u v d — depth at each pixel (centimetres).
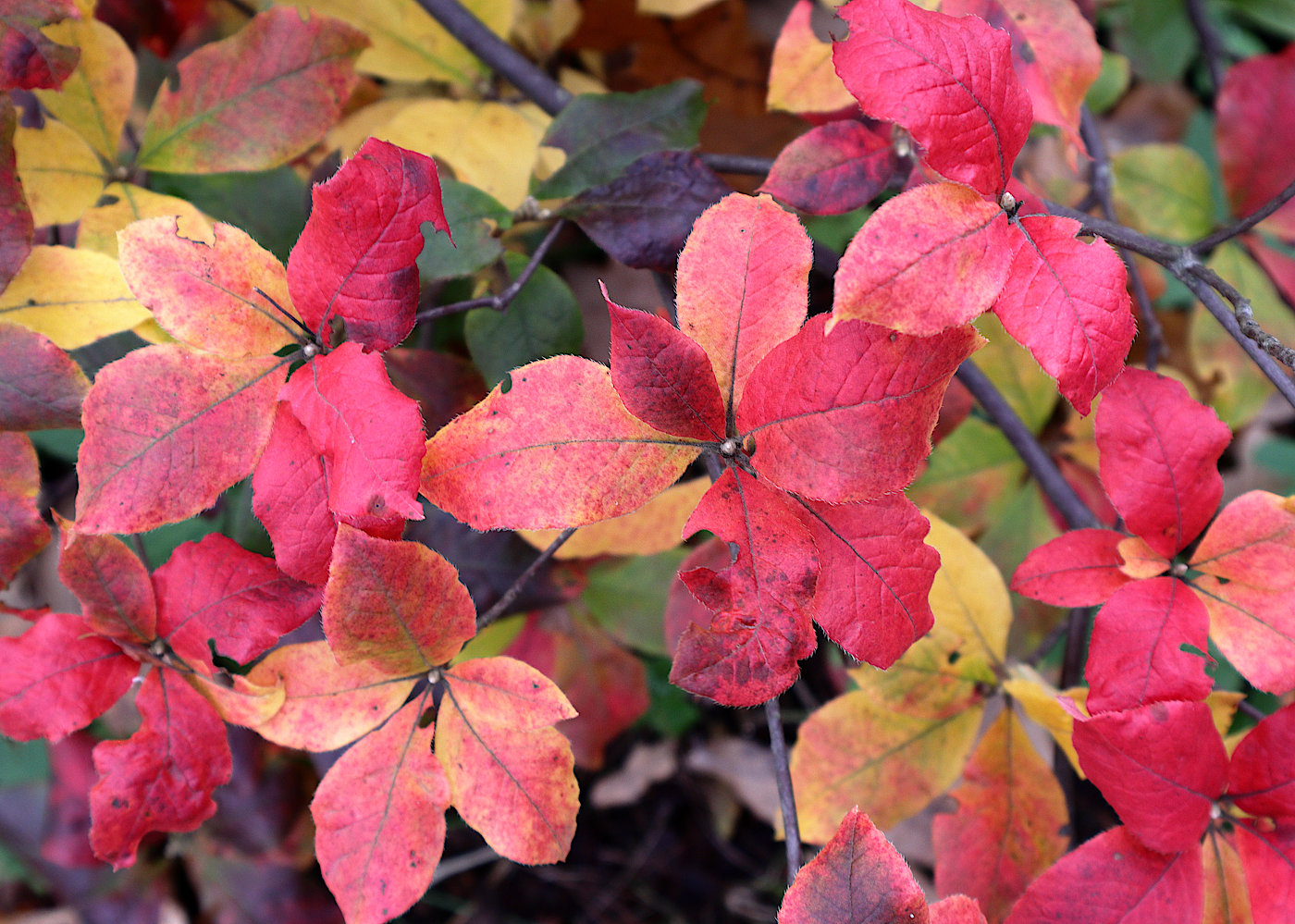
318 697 37
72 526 37
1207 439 38
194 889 60
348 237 35
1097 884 37
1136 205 52
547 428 35
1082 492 51
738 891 65
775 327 36
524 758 37
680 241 41
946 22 34
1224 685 58
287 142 42
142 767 38
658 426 35
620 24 52
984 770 43
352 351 35
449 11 47
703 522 35
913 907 35
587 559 47
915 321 33
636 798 67
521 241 56
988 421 52
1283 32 75
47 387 37
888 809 43
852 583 35
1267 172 50
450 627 37
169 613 38
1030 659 46
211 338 36
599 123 42
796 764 43
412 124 47
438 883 65
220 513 46
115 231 41
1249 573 38
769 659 34
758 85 53
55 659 37
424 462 35
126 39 47
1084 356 34
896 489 34
